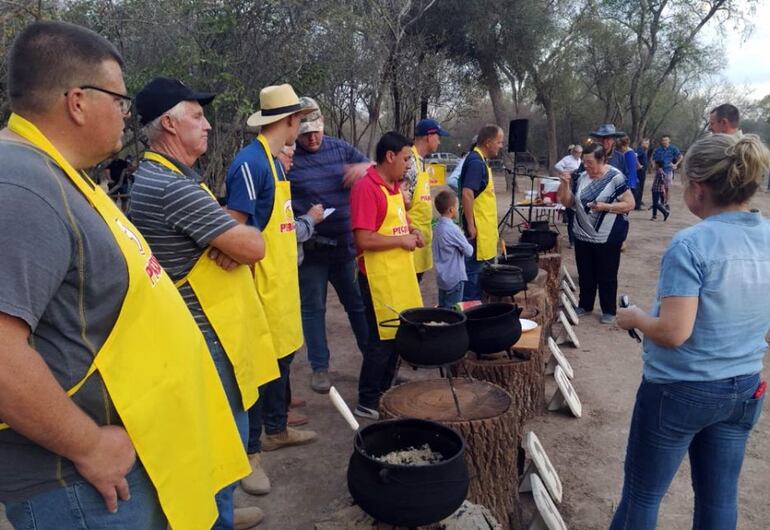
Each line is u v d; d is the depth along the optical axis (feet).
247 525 9.95
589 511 10.64
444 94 60.49
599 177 20.52
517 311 11.80
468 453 9.11
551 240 22.58
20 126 4.55
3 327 3.93
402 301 12.86
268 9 23.91
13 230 4.00
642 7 79.71
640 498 7.71
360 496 6.52
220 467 6.15
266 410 12.16
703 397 7.02
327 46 26.96
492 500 9.34
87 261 4.41
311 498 10.83
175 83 7.70
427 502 6.27
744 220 6.99
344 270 14.70
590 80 97.96
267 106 9.90
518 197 61.41
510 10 60.13
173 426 5.07
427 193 18.07
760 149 6.75
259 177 9.68
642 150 53.42
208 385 6.01
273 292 10.12
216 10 22.79
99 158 4.98
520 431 12.75
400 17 41.73
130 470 4.75
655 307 7.54
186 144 7.78
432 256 18.66
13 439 4.41
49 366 4.39
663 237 39.22
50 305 4.34
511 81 72.08
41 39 4.51
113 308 4.64
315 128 13.82
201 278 7.76
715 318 6.86
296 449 12.41
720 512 7.60
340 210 14.28
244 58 23.85
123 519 4.73
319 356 14.99
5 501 4.52
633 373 16.85
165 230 7.49
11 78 4.57
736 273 6.77
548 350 18.06
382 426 7.59
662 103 117.60
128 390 4.72
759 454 12.55
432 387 10.42
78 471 4.48
